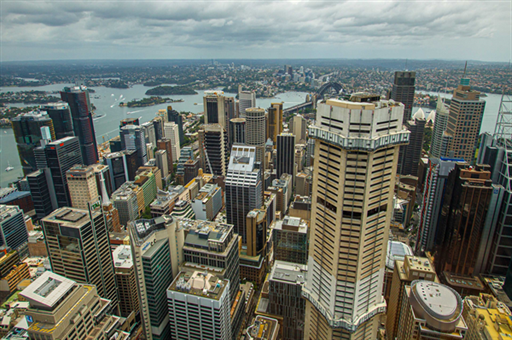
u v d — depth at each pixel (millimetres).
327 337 156625
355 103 121625
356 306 146500
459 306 174375
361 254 137750
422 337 172875
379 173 129625
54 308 148500
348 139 121312
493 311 193625
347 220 134375
